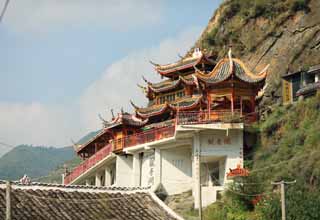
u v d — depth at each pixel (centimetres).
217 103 6256
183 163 6438
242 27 8669
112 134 7331
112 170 7431
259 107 7056
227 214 5300
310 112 6141
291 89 6975
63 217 2219
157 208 2453
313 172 5141
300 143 5831
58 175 10012
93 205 2358
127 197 2475
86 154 8562
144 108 7288
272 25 8350
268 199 4888
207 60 7112
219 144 6059
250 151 6159
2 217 2112
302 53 7906
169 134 6344
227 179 5722
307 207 4497
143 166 6831
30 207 2217
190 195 6153
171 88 7288
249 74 6266
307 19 8131
